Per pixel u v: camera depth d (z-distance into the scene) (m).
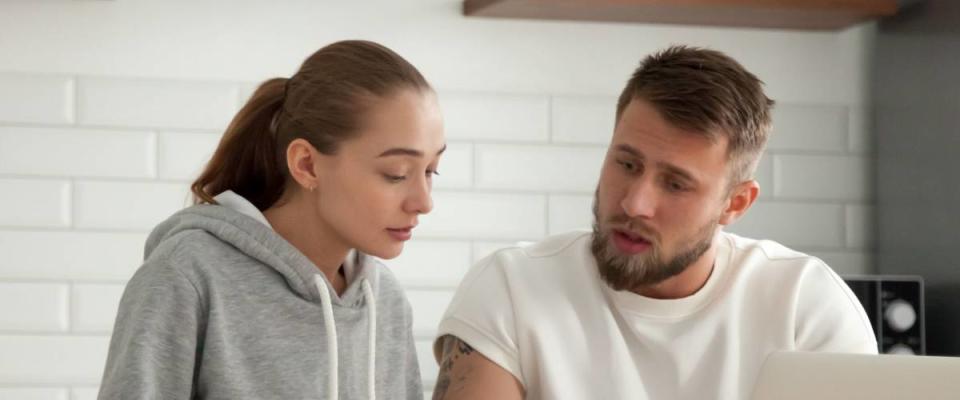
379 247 1.57
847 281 2.90
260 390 1.55
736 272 1.94
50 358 2.84
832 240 3.23
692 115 1.73
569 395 1.84
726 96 1.76
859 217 3.24
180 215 1.61
